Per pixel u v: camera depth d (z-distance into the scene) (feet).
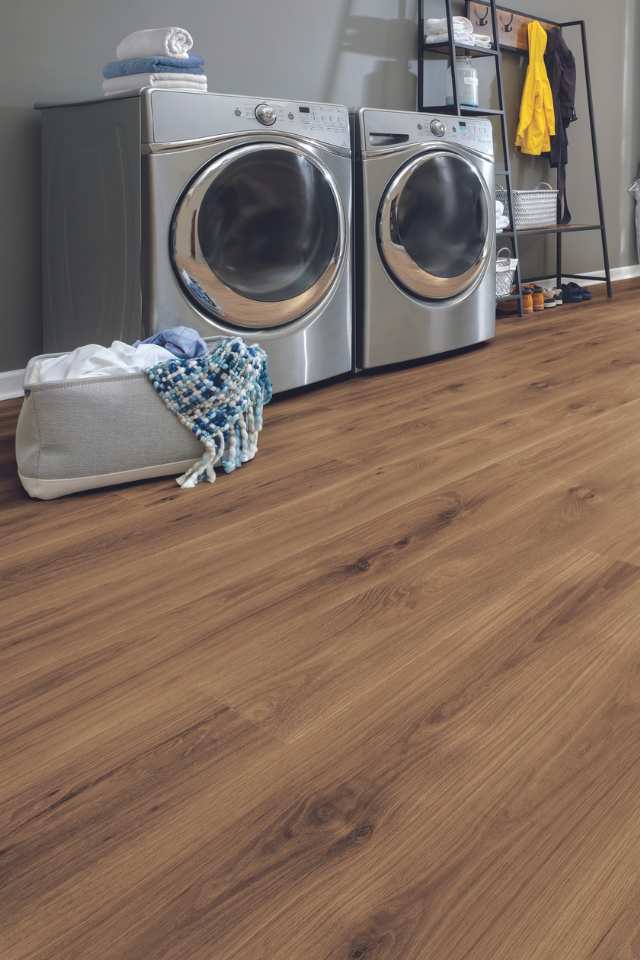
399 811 2.84
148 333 7.14
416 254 9.19
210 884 2.57
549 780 2.96
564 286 14.74
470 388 8.36
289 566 4.64
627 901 2.46
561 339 10.80
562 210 15.33
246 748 3.18
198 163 7.03
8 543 5.06
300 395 8.39
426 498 5.53
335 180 8.16
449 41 11.53
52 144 7.79
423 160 8.95
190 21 9.21
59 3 8.10
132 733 3.29
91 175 7.42
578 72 15.51
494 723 3.27
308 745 3.19
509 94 14.14
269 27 10.05
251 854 2.68
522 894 2.50
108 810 2.89
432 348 9.64
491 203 10.12
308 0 10.46
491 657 3.71
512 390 8.21
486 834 2.72
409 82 12.25
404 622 4.02
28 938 2.40
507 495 5.51
